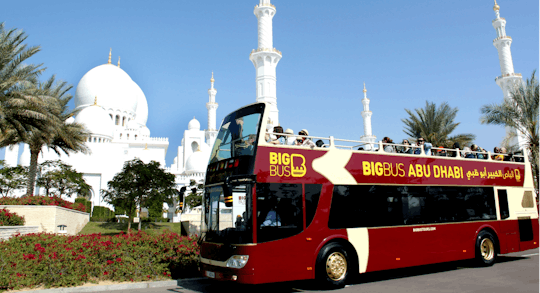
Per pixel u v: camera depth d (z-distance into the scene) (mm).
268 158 8969
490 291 8516
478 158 13727
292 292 9234
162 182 30031
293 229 8828
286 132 10625
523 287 8898
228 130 10078
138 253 11062
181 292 9375
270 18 42906
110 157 51625
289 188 9047
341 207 9719
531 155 24422
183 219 35062
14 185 30594
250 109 9742
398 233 10477
